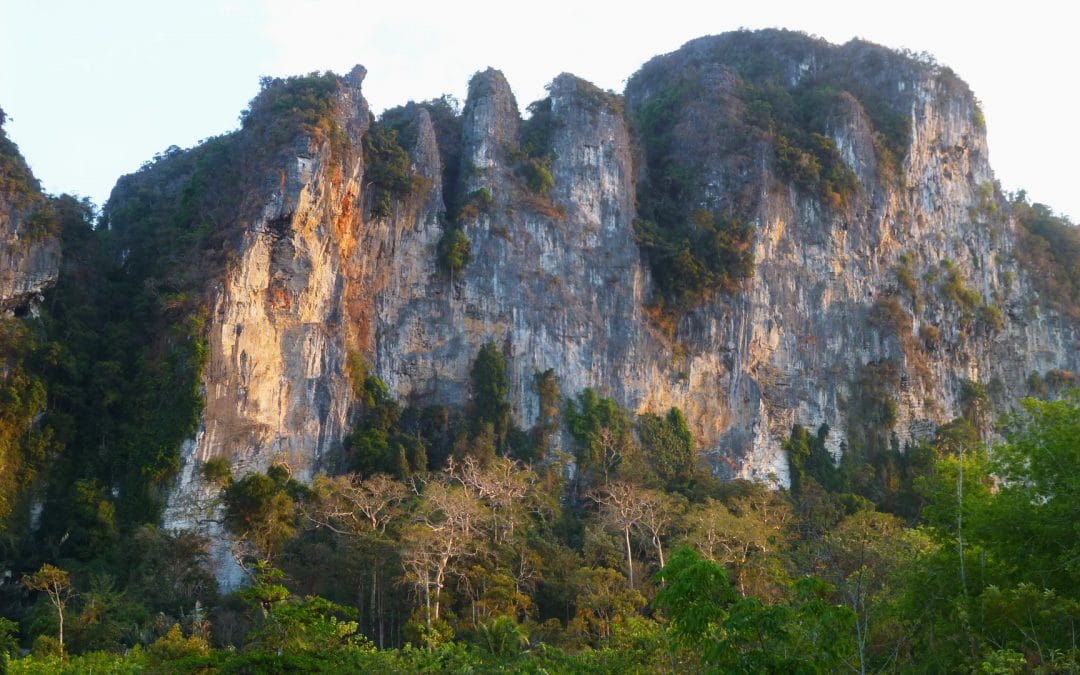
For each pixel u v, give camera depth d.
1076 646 26.16
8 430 68.62
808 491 92.75
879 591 33.19
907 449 105.62
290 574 63.12
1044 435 30.66
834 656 24.62
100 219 105.62
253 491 68.00
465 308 92.75
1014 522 29.34
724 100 111.38
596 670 39.12
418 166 94.81
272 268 80.88
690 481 91.44
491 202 95.56
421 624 52.81
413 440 83.56
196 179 88.88
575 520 82.00
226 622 58.53
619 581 66.62
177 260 81.44
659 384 97.12
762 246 103.94
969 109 123.81
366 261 89.75
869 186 112.12
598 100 104.06
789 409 102.50
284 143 84.12
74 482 70.56
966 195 121.69
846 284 108.75
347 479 73.12
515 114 102.94
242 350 77.62
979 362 116.75
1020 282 123.44
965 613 27.44
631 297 98.19
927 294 114.38
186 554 65.44
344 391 83.12
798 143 110.06
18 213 75.94
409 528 62.53
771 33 126.38
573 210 99.25
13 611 62.41
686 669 33.66
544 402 91.06
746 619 22.72
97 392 74.69
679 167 108.44
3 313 73.75
